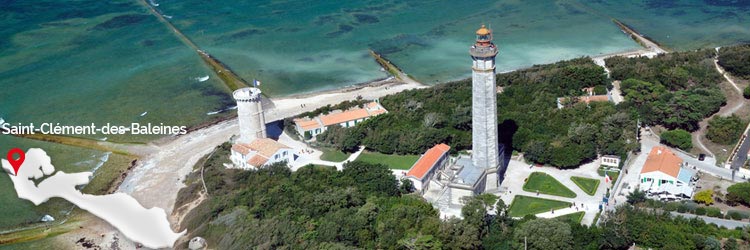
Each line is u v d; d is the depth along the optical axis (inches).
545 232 6397.6
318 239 6870.1
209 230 7509.8
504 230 6732.3
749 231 6289.4
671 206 7076.8
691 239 6200.8
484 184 7824.8
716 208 7022.6
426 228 6688.0
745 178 7869.1
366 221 7027.6
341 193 7534.5
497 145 7755.9
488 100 7386.8
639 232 6387.8
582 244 6432.1
